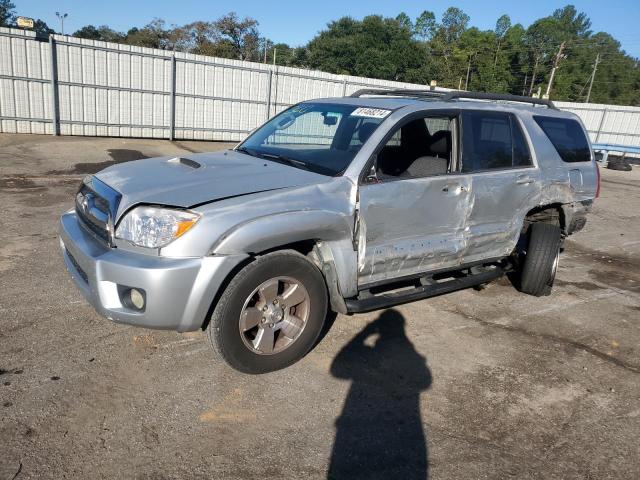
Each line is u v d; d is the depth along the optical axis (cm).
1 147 1290
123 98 1662
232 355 325
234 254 305
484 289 544
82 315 408
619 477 279
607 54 8925
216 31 6272
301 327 352
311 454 279
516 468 279
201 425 294
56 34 1505
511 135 479
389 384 351
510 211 473
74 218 379
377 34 5941
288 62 6888
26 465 254
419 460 280
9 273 480
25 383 317
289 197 332
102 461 261
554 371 386
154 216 302
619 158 2048
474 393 348
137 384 327
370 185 368
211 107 1828
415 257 405
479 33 8394
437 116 421
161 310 297
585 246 780
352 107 432
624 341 448
